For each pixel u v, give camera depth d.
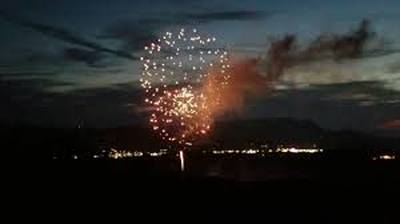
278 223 28.81
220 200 34.69
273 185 38.81
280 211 31.61
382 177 49.84
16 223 29.70
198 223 29.58
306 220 29.70
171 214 31.62
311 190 36.81
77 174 47.06
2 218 30.58
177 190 37.97
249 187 38.31
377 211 31.61
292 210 31.89
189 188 38.50
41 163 57.50
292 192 36.44
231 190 37.38
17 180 42.59
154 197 35.97
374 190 37.38
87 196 36.47
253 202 33.91
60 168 53.31
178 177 43.56
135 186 39.72
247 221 29.72
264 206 32.84
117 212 32.31
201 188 38.31
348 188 38.09
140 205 33.84
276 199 34.59
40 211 32.41
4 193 37.03
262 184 39.31
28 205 33.78
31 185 40.19
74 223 29.70
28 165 54.75
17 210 32.50
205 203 34.03
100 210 32.66
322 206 32.75
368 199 34.47
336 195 35.72
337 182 40.56
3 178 43.53
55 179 43.81
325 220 29.67
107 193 37.47
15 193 37.16
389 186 39.31
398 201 34.22
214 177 42.72
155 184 40.06
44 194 37.12
